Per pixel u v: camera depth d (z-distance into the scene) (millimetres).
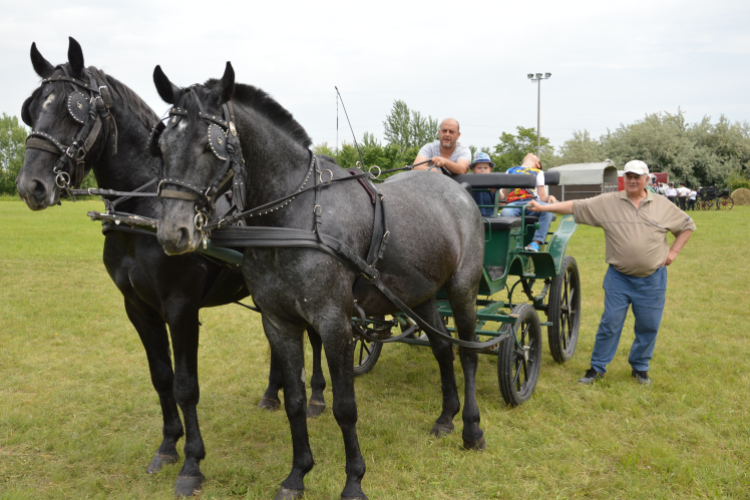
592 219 4980
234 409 4535
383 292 3098
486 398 4715
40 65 3135
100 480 3326
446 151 5320
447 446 3834
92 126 3023
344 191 3039
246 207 2807
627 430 4031
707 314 7414
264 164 2795
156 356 3500
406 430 4070
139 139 3260
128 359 5617
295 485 3160
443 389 4129
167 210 2350
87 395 4621
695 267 11203
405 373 5398
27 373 5148
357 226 2990
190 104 2424
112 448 3709
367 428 4102
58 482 3340
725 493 3189
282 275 2805
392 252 3236
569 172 29484
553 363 5652
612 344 5027
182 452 3756
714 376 4992
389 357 5891
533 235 5578
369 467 3514
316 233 2773
